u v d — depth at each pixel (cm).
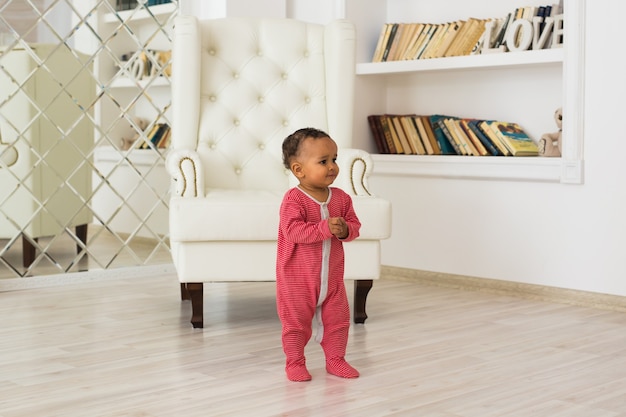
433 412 211
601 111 359
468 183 409
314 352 276
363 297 321
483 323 323
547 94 407
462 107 441
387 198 444
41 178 408
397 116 444
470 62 405
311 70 376
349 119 367
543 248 382
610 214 359
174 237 301
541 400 221
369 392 228
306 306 243
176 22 356
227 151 365
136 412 211
